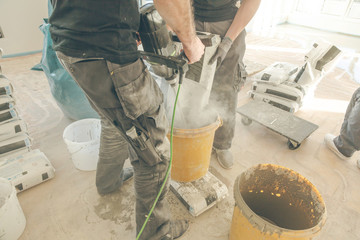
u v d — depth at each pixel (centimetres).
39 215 122
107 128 104
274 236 78
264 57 325
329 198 135
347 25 431
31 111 202
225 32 124
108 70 66
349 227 120
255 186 107
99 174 122
